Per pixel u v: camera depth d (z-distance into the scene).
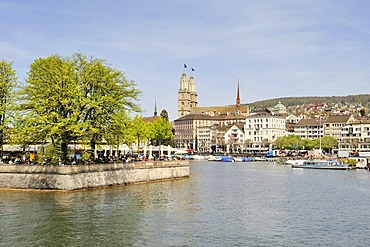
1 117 77.75
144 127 146.75
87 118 76.94
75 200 63.28
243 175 119.31
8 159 83.00
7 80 79.31
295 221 53.31
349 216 56.69
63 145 75.69
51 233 45.19
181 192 76.44
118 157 92.94
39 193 69.00
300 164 176.25
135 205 61.00
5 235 44.25
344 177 114.75
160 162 96.44
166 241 43.31
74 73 75.44
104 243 42.25
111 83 78.62
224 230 48.03
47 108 73.06
